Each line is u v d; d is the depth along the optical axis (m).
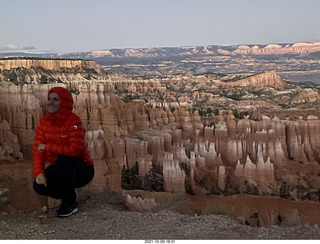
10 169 18.97
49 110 7.18
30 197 12.63
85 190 9.76
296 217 8.88
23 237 6.61
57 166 7.25
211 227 7.09
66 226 7.15
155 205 9.62
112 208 8.84
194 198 22.25
